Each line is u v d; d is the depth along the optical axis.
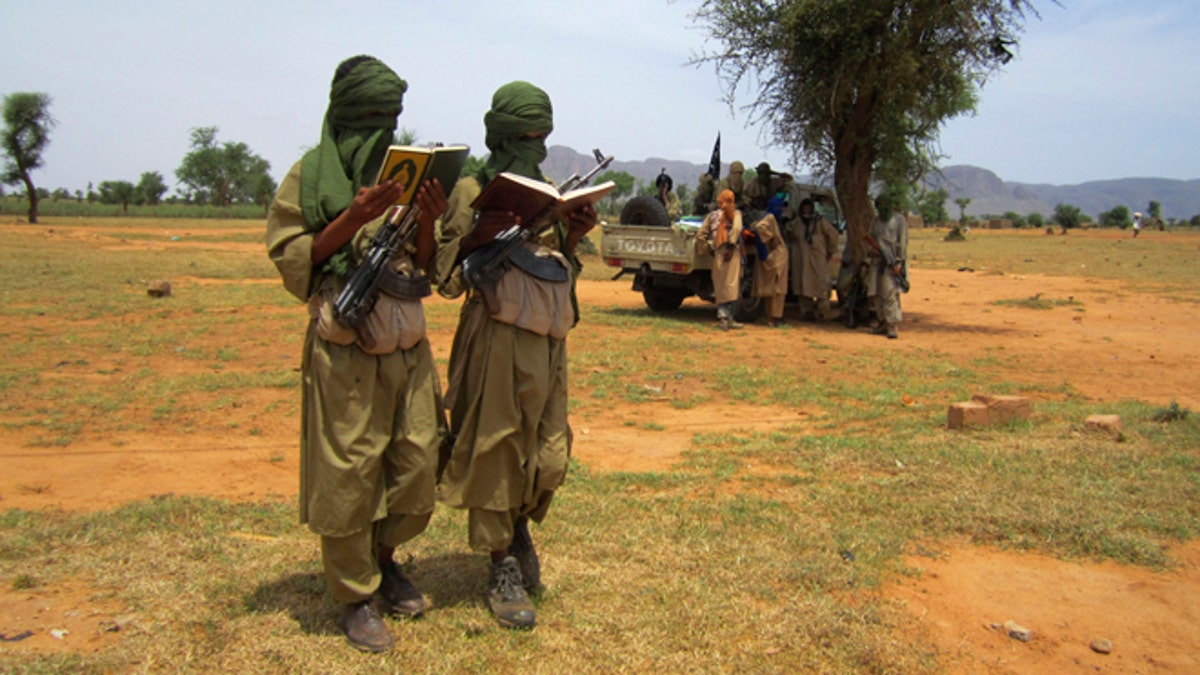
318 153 3.34
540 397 3.61
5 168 51.47
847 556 4.48
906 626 3.79
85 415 7.56
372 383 3.31
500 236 3.54
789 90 14.72
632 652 3.46
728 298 13.51
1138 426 7.04
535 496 3.76
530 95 3.66
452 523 4.88
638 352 11.37
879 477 5.86
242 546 4.46
